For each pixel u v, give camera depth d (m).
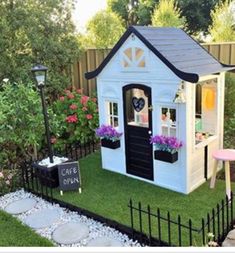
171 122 4.30
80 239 3.45
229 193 4.14
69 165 4.53
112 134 4.94
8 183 4.82
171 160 4.23
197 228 3.48
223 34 10.26
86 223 3.79
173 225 3.57
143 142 4.69
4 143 5.24
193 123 4.22
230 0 11.34
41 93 4.56
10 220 3.88
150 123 4.52
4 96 5.21
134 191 4.51
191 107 4.12
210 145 4.73
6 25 6.25
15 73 6.40
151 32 4.46
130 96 4.78
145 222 3.67
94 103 6.69
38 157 5.74
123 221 3.71
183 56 4.34
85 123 6.51
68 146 6.42
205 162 4.67
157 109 4.38
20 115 5.00
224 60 7.12
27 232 3.60
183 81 3.95
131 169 4.99
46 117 4.68
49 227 3.74
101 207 4.08
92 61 7.75
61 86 7.09
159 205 4.07
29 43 6.61
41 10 6.89
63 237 3.50
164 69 4.11
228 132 5.96
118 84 4.76
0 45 6.29
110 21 9.57
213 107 4.88
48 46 6.78
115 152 5.15
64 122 6.38
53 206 4.26
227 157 4.19
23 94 5.12
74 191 4.59
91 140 6.69
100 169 5.39
